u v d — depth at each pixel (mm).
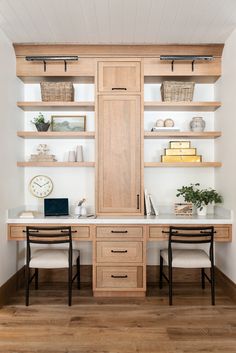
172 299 3334
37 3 2736
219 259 3801
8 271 3414
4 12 2891
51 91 3689
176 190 3986
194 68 3684
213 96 3988
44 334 2598
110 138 3658
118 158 3662
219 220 3393
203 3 2758
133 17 3002
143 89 3645
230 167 3424
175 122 3982
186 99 3699
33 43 3561
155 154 3988
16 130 3664
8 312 3018
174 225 3391
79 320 2846
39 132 3650
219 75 3688
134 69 3656
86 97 3973
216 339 2521
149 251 3967
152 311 3033
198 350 2361
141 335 2582
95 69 3646
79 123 3920
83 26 3178
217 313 2990
